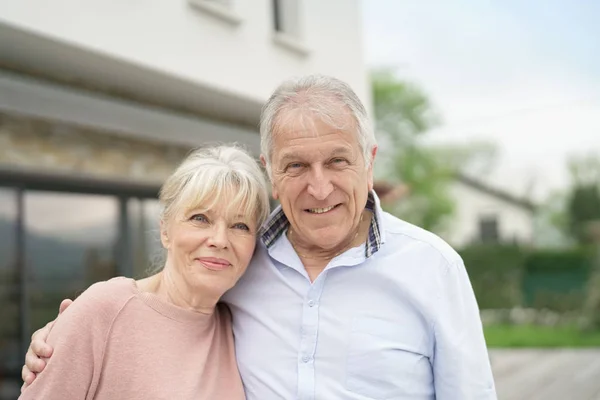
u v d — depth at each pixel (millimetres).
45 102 4289
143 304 1716
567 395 6836
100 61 4633
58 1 4078
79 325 1618
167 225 1813
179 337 1724
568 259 15820
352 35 7574
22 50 4289
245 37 5973
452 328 1776
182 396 1646
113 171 5434
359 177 1752
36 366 1585
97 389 1637
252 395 1824
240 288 1952
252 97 6012
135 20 4727
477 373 1771
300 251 1914
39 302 4957
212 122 6336
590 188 29609
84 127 5016
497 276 15469
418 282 1796
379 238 1810
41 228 5031
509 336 12500
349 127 1705
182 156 6230
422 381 1801
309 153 1688
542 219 36500
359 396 1741
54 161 4902
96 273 5508
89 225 5484
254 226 1829
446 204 26797
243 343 1882
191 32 5312
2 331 4652
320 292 1823
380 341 1762
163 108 5973
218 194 1729
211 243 1719
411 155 26641
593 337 11961
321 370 1768
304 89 1733
